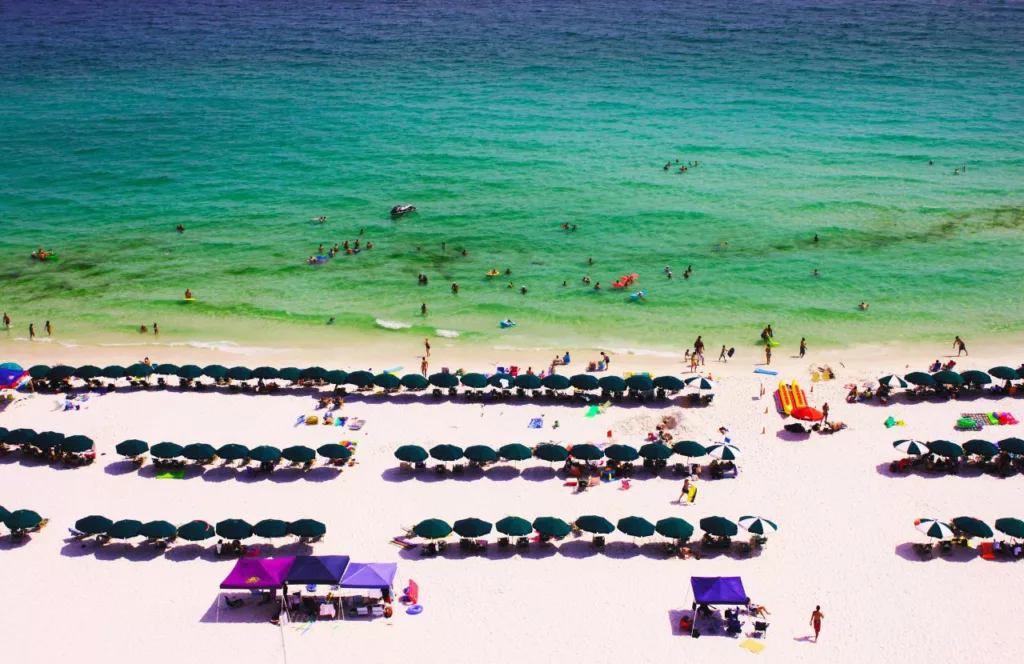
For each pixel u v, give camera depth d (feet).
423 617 105.29
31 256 238.48
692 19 621.31
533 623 104.01
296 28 609.42
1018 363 170.19
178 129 363.15
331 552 117.19
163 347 185.06
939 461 134.92
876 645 99.60
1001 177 287.69
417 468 137.18
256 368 164.96
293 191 288.10
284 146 337.72
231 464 139.13
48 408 156.87
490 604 107.45
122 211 272.92
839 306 200.85
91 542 120.26
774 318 195.52
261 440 145.07
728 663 97.19
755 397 157.89
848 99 395.75
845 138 335.06
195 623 104.68
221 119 376.68
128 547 119.55
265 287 217.36
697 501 127.44
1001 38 532.73
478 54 509.35
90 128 365.40
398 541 119.55
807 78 437.99
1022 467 134.51
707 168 301.22
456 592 109.70
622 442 143.13
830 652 98.63
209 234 253.24
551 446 134.21
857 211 260.42
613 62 481.46
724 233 246.27
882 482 131.64
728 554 116.78
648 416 150.20
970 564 113.50
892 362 172.14
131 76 464.24
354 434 147.33
